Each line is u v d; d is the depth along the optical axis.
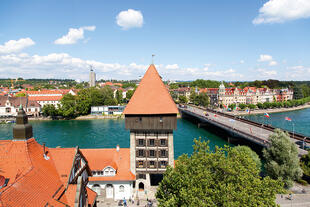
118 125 123.44
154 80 45.06
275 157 47.97
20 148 25.38
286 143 46.97
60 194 23.88
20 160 24.50
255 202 22.14
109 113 157.50
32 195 20.53
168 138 43.75
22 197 19.34
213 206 21.67
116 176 44.06
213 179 25.58
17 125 25.72
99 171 44.19
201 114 140.12
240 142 89.19
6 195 18.00
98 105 173.00
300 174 45.38
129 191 44.31
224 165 25.06
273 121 138.62
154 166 44.59
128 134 101.00
